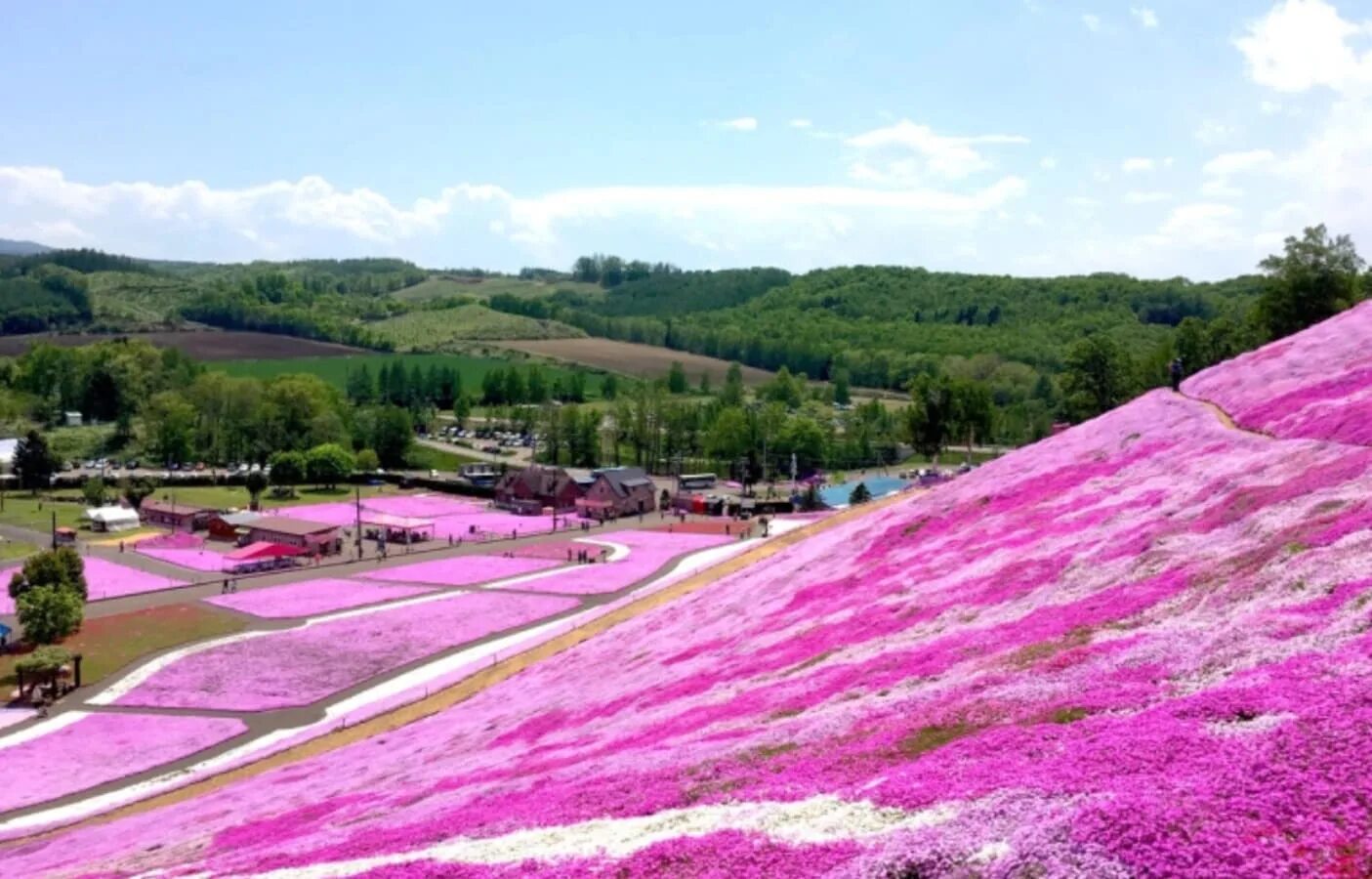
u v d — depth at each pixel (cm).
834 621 4275
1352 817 1570
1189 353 14512
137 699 7256
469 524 15312
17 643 8431
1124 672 2459
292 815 3812
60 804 5509
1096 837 1659
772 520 14975
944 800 1975
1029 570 3891
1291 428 4544
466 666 7344
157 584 10875
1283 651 2233
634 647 5591
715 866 1956
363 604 9988
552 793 2812
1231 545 3259
